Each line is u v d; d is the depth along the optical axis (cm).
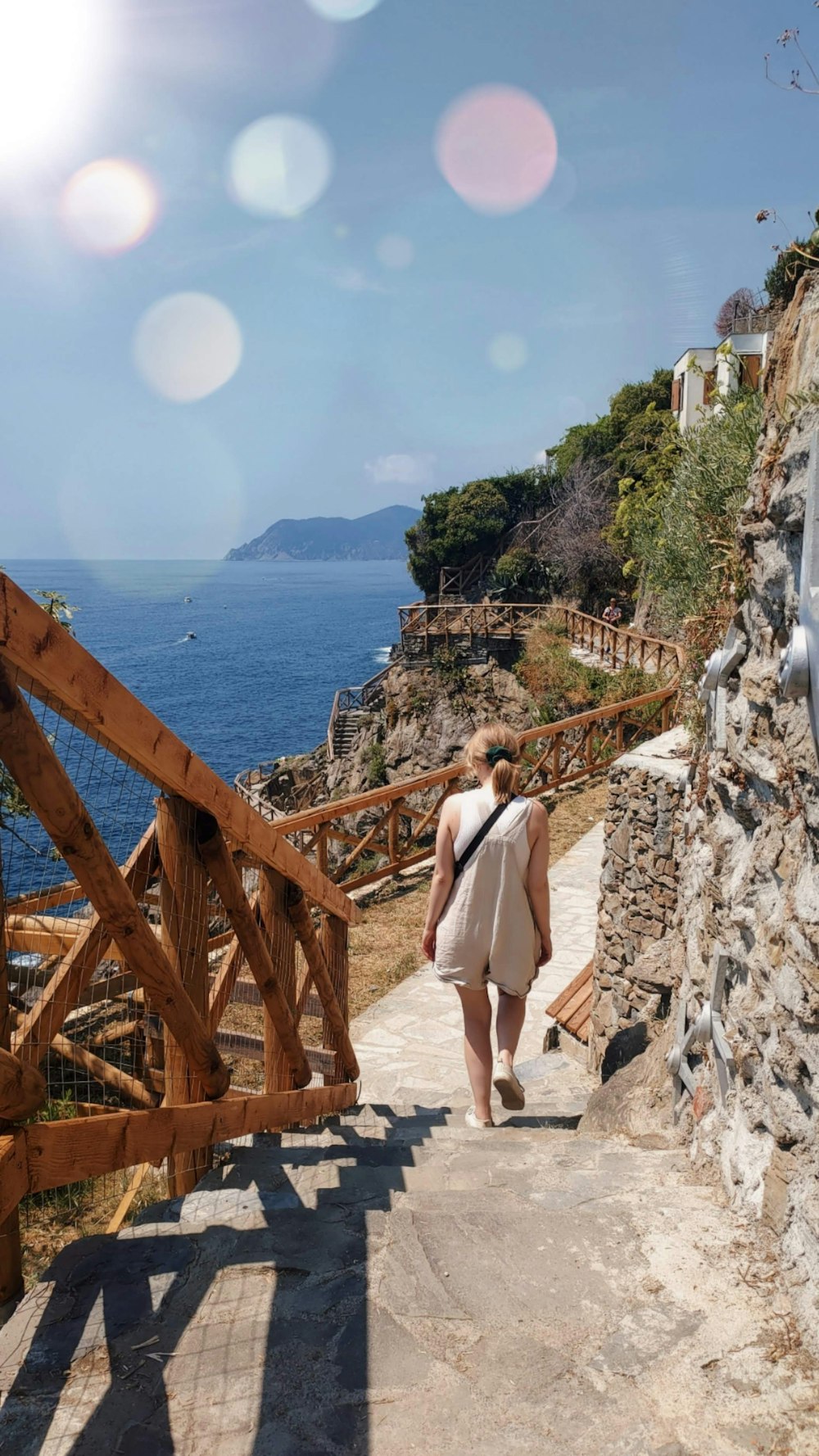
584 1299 172
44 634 147
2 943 146
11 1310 177
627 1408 145
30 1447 139
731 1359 154
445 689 2464
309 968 337
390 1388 151
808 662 158
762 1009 191
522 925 333
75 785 166
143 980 189
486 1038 351
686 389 2047
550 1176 228
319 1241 196
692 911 296
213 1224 204
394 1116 384
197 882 223
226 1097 253
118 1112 182
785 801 186
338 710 3108
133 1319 169
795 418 181
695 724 386
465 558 3659
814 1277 158
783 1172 178
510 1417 144
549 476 3641
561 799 1223
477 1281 179
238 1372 155
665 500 520
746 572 227
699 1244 187
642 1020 459
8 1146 142
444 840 339
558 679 2130
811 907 162
